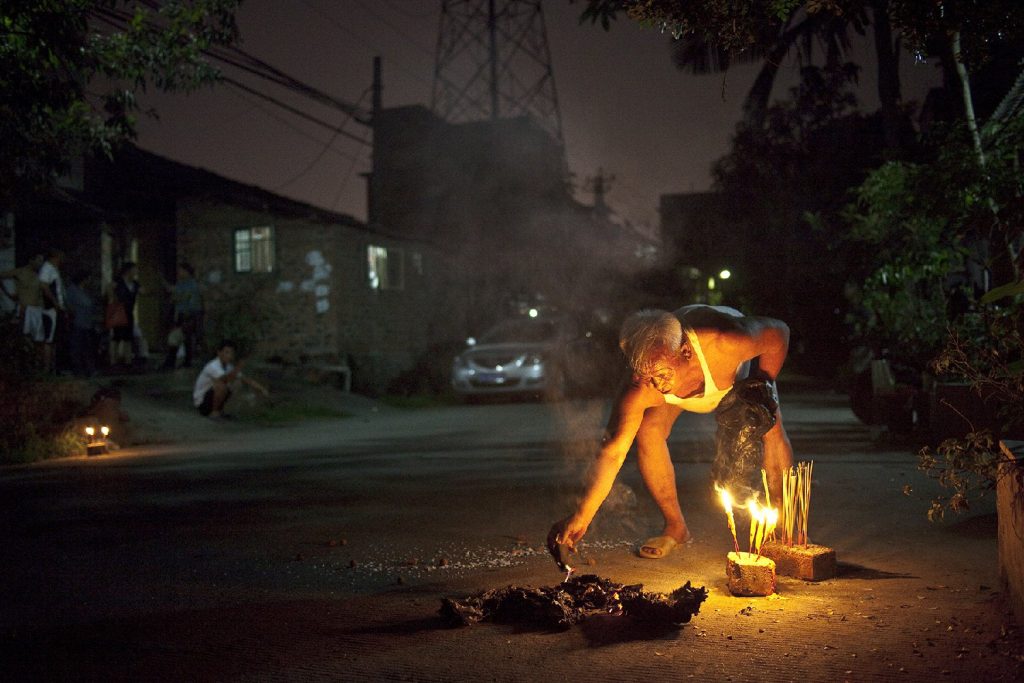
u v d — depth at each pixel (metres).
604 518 6.82
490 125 39.56
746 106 21.08
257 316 24.09
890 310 12.10
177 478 9.52
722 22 4.89
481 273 34.97
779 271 31.17
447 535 6.32
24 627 4.30
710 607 4.39
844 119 28.14
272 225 24.17
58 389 14.00
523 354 21.86
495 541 6.09
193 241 24.70
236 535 6.43
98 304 20.95
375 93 32.06
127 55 12.31
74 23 10.30
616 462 4.74
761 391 4.82
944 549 5.62
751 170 29.91
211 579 5.18
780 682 3.42
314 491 8.43
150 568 5.46
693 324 4.81
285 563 5.55
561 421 16.66
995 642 3.77
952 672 3.47
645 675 3.51
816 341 33.06
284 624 4.27
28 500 8.16
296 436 14.66
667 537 5.63
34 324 15.26
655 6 4.89
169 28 12.45
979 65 5.06
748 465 4.91
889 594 4.59
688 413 17.56
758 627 4.06
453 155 39.44
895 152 12.72
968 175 9.46
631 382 4.85
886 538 5.95
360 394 23.23
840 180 27.95
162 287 25.86
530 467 9.99
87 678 3.60
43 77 11.00
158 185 24.62
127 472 10.14
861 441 11.81
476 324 32.97
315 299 23.88
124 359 20.95
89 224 20.84
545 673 3.55
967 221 8.13
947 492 7.71
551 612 4.12
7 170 12.24
